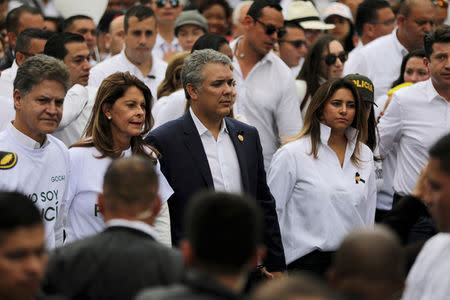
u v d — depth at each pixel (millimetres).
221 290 8461
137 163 10914
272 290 7066
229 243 8617
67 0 28609
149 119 16125
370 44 27625
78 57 20844
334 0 37750
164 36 30781
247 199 8984
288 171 17797
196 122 16609
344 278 8484
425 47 20328
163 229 15445
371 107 19797
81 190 15203
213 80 16266
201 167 16312
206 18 32844
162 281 10391
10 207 9094
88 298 10336
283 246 17891
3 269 9055
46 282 10500
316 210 17547
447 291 10898
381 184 20188
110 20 30625
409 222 13773
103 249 10523
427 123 20250
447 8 31266
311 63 23891
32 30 21109
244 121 20000
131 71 24734
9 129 14711
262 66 23344
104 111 15461
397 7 32125
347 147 18172
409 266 11766
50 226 15031
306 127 18062
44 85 14398
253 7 23000
